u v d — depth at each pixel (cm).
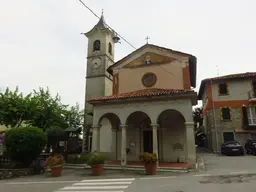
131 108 1375
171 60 1639
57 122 1994
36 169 1247
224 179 893
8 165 1231
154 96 1301
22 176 1159
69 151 1716
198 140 3819
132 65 1756
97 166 1123
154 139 1266
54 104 2005
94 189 785
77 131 1705
